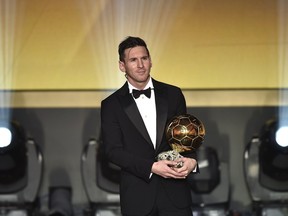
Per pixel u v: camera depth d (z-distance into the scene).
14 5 19.62
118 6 19.67
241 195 19.02
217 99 19.28
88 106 19.25
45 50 19.52
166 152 10.09
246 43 19.62
